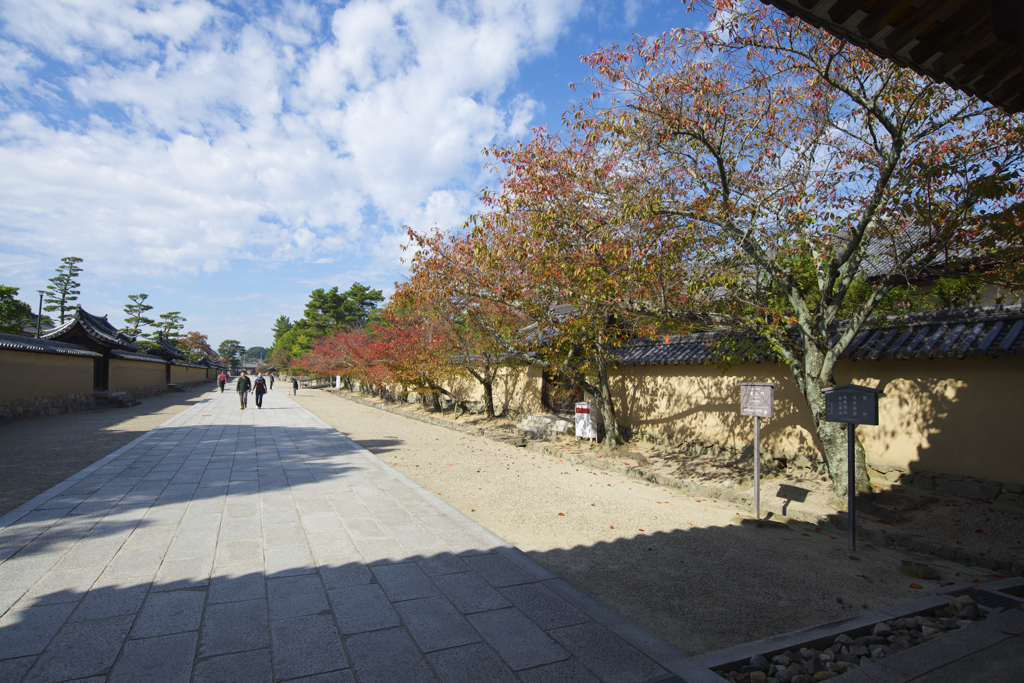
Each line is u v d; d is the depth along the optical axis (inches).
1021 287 225.3
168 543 185.0
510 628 130.1
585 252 288.7
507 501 284.8
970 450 253.3
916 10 106.2
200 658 111.3
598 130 282.4
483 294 390.6
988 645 123.7
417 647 119.4
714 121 274.5
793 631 140.2
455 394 826.8
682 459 383.6
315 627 127.3
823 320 275.7
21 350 627.2
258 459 377.1
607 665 114.2
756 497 257.1
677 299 319.9
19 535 190.1
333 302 2086.6
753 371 366.3
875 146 248.2
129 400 951.6
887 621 144.2
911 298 386.6
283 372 2832.2
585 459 406.9
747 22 242.5
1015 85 124.1
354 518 225.1
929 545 207.8
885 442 289.9
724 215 258.5
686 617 150.4
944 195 221.1
